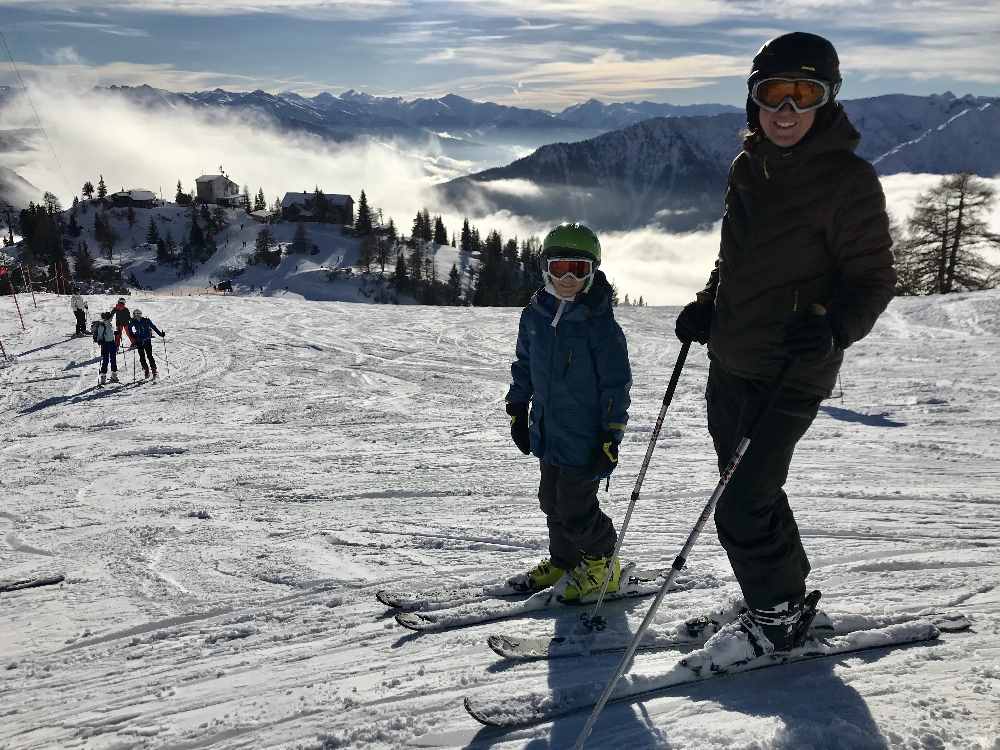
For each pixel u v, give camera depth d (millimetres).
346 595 3852
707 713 2314
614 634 2977
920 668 2490
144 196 160125
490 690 2643
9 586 4281
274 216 153250
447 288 112562
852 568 3611
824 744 2057
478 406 10836
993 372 11227
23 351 17406
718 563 3865
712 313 2658
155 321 20922
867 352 13617
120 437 9359
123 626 3650
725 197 2512
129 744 2521
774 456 2389
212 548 4816
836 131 2182
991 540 4109
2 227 167125
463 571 4168
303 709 2631
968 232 34719
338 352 15938
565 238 2955
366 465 7309
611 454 3076
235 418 10336
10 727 2725
